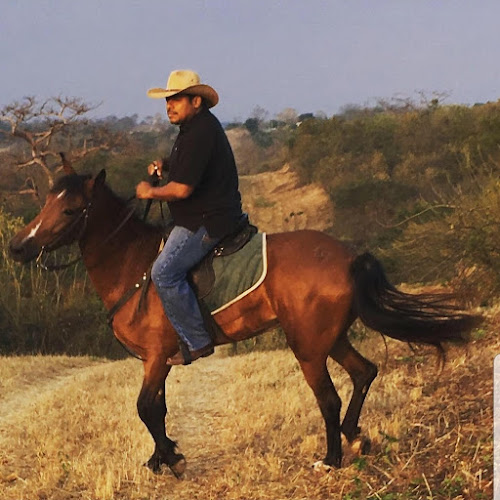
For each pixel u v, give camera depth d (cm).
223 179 574
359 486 538
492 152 2891
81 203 584
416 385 777
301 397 838
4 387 1154
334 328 568
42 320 2214
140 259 594
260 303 576
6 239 2203
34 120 5747
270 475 592
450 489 497
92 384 1130
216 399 962
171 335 585
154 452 637
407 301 553
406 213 2531
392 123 5300
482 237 1164
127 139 5506
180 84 570
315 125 5512
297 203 4922
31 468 686
